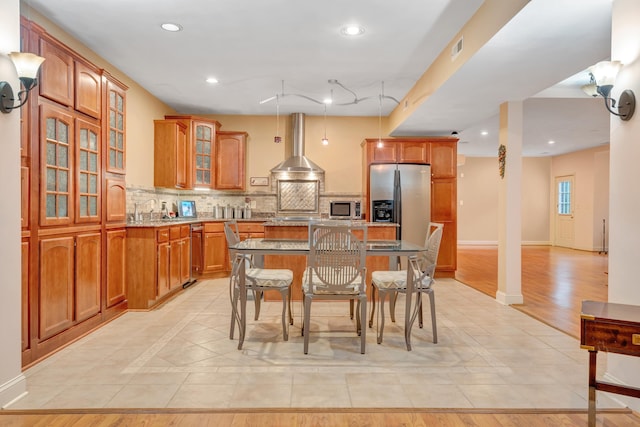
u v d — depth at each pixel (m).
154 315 3.80
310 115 6.56
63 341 2.92
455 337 3.20
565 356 2.81
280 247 3.01
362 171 6.59
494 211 10.88
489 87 3.84
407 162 6.05
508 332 3.34
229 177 6.18
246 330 3.36
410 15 3.09
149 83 4.83
